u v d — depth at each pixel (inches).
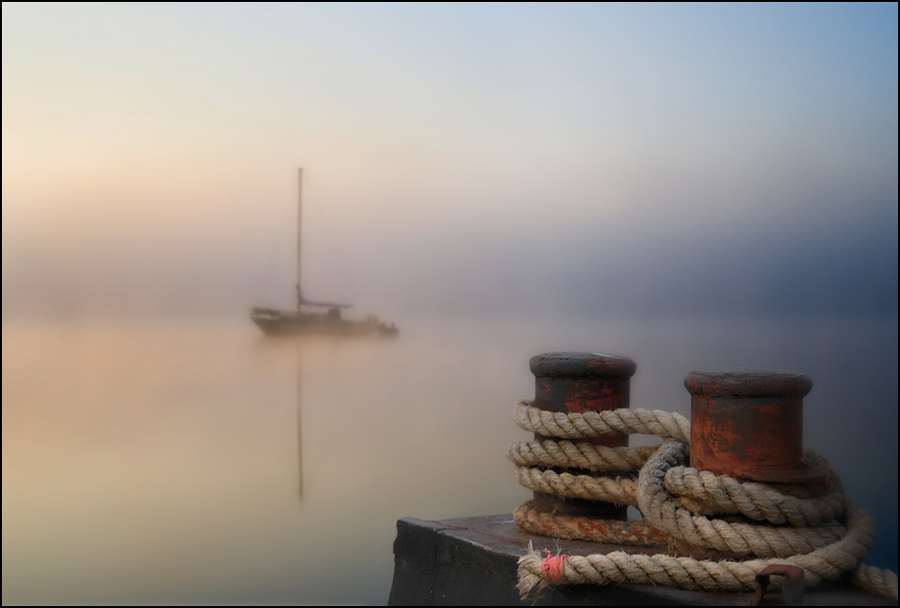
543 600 90.4
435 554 109.0
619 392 109.0
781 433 84.5
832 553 76.7
